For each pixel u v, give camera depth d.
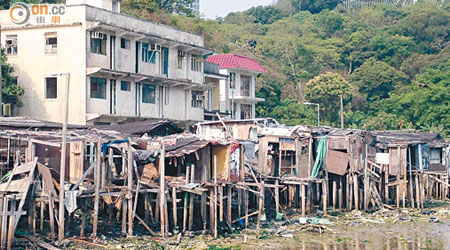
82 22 46.91
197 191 33.75
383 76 101.69
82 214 32.47
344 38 118.50
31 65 48.38
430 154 58.84
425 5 135.75
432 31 119.75
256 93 82.38
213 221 35.41
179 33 57.31
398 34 121.31
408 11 134.88
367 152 49.81
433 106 87.75
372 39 115.50
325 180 46.00
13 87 47.22
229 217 37.03
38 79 48.16
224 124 47.88
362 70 103.94
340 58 111.81
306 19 132.88
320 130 48.06
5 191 28.09
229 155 36.88
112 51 49.25
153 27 53.81
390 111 94.50
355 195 47.94
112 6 53.19
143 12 73.94
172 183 34.22
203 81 61.19
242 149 38.41
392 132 64.75
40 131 34.78
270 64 99.81
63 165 29.83
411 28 121.25
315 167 45.78
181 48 57.28
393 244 37.22
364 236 39.44
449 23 121.38
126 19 50.81
